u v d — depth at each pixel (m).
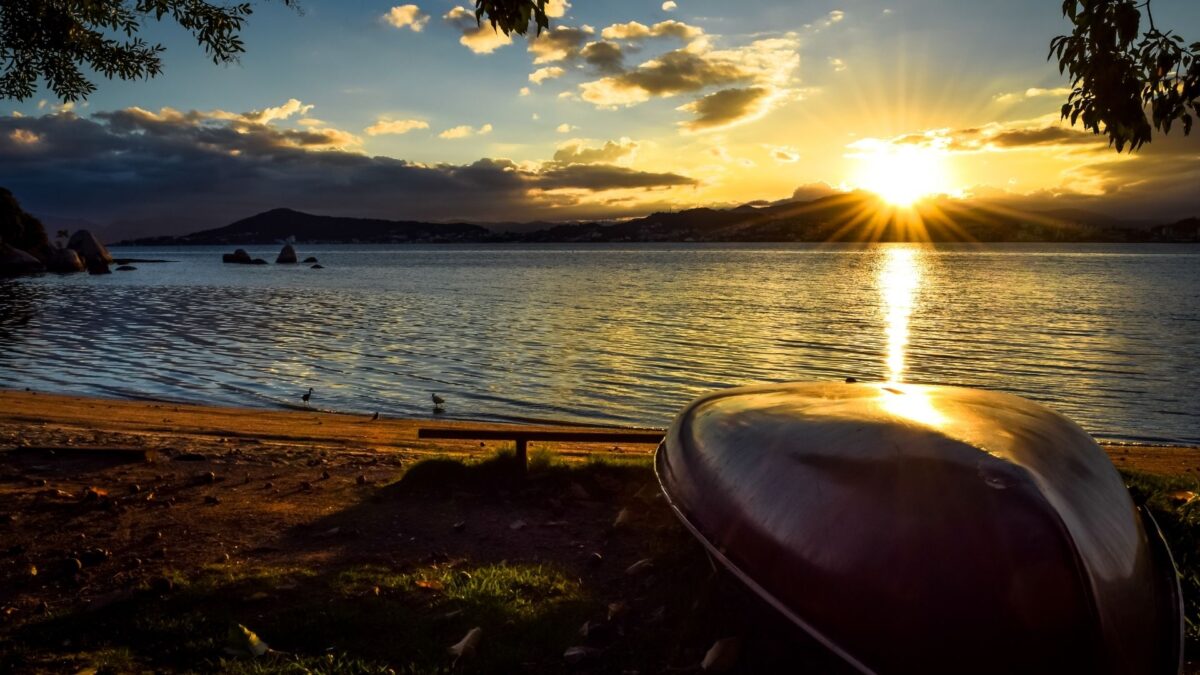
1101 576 3.12
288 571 5.18
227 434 12.46
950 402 4.51
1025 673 2.97
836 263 126.12
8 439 9.98
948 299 51.75
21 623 4.31
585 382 21.59
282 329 34.22
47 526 6.14
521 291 59.84
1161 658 3.27
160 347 28.23
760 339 31.12
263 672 3.75
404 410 17.67
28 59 7.63
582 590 4.98
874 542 3.41
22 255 97.81
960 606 3.11
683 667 3.96
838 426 4.20
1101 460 4.12
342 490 7.51
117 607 4.52
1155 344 30.05
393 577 5.09
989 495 3.29
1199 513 5.60
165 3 7.26
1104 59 4.62
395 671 3.85
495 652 4.05
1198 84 4.53
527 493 7.09
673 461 5.43
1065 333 33.53
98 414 14.33
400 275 88.19
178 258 188.62
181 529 6.15
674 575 5.09
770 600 3.74
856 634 3.35
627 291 59.56
